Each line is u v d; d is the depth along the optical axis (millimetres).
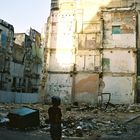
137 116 18922
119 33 30781
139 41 30266
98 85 30297
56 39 32812
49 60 32500
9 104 29062
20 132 11055
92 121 15203
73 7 32969
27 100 39719
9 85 40125
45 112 20125
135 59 29688
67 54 32125
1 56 37281
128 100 29109
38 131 11555
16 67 42438
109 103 28469
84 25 32250
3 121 12586
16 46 42312
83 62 31391
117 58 30266
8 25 38875
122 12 31062
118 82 29750
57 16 33312
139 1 30969
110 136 10930
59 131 7094
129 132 12055
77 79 31188
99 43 31188
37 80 50281
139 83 29375
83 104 29844
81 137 10727
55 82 31812
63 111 22328
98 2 32312
